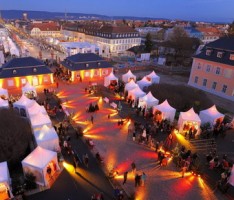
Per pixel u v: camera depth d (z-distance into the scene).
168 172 22.36
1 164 19.25
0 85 40.84
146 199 19.12
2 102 31.00
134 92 37.53
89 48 76.88
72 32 127.44
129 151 25.25
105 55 84.88
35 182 19.75
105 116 33.09
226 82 45.44
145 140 26.81
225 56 45.47
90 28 113.56
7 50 73.38
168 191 20.06
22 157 22.83
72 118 31.86
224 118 34.34
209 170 22.77
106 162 23.28
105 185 20.30
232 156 25.17
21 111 31.34
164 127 29.36
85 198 18.78
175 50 79.94
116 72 59.81
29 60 44.44
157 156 24.64
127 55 87.38
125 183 20.66
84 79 49.66
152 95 37.25
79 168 22.09
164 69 64.81
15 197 18.28
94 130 29.12
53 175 20.95
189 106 37.41
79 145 25.80
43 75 44.56
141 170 22.41
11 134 22.25
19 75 42.12
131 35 101.56
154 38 122.12
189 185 20.84
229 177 20.34
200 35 123.19
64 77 48.88
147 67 67.31
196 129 28.56
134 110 35.53
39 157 20.08
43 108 30.03
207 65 48.50
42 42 102.38
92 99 39.16
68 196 18.89
